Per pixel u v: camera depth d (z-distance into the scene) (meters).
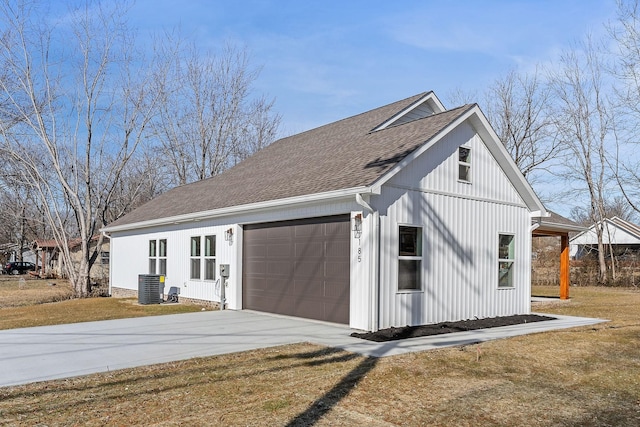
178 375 6.70
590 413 5.37
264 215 13.16
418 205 10.94
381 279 10.11
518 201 13.66
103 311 14.68
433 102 16.59
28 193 33.81
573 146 32.50
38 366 7.26
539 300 18.89
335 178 11.04
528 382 6.57
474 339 9.52
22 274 47.19
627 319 13.12
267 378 6.55
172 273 17.69
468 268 12.09
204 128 35.25
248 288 14.17
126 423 4.90
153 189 34.84
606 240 39.09
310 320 11.72
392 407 5.46
